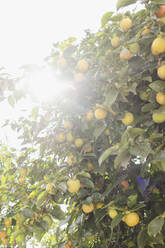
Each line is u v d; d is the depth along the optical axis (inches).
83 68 58.8
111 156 63.1
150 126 53.6
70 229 65.2
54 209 54.8
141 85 57.0
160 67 49.3
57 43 60.4
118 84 51.5
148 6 47.8
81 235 60.1
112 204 52.9
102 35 60.2
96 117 56.6
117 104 55.0
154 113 49.7
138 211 57.7
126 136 44.3
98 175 64.1
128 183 62.9
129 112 56.6
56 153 73.8
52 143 69.8
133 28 55.6
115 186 56.3
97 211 56.7
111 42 57.4
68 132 66.1
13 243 60.0
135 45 52.5
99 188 62.0
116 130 60.0
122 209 50.6
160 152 43.9
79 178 55.3
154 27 49.8
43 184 52.8
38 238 50.3
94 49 64.7
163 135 49.6
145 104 55.0
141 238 50.2
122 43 54.7
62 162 74.5
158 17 48.5
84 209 57.3
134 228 64.1
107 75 55.5
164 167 45.0
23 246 51.1
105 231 65.1
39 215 52.6
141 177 57.6
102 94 59.6
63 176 52.5
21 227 51.2
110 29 61.0
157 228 41.9
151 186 57.1
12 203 67.3
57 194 53.4
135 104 59.6
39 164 77.1
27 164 78.4
